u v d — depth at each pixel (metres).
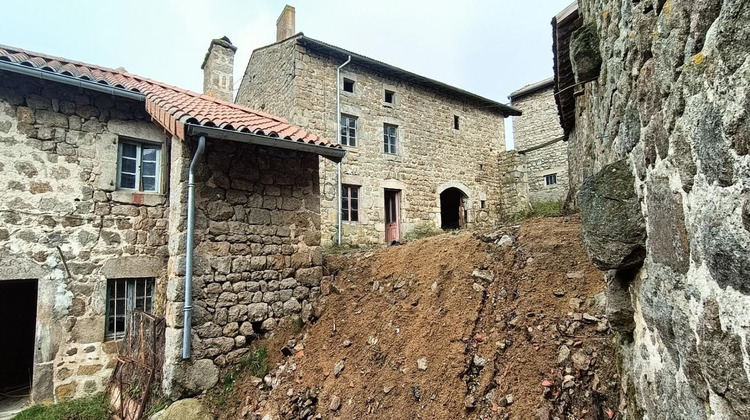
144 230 5.71
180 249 4.30
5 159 4.88
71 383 4.99
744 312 1.10
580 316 3.24
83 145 5.38
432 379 3.27
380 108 11.51
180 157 4.44
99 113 5.53
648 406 2.11
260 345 4.69
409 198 11.83
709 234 1.25
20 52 5.39
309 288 5.25
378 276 5.01
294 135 5.05
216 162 4.69
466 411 2.94
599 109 3.20
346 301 4.93
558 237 4.17
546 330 3.26
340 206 10.12
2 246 4.77
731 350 1.18
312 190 5.46
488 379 3.07
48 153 5.14
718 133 1.16
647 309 2.03
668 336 1.74
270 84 11.12
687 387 1.56
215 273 4.52
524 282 3.82
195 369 4.20
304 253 5.27
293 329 4.89
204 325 4.35
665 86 1.56
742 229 1.07
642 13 1.79
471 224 13.17
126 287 5.59
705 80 1.22
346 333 4.43
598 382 2.77
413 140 12.19
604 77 2.83
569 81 5.57
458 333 3.52
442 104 13.13
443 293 4.12
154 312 5.72
